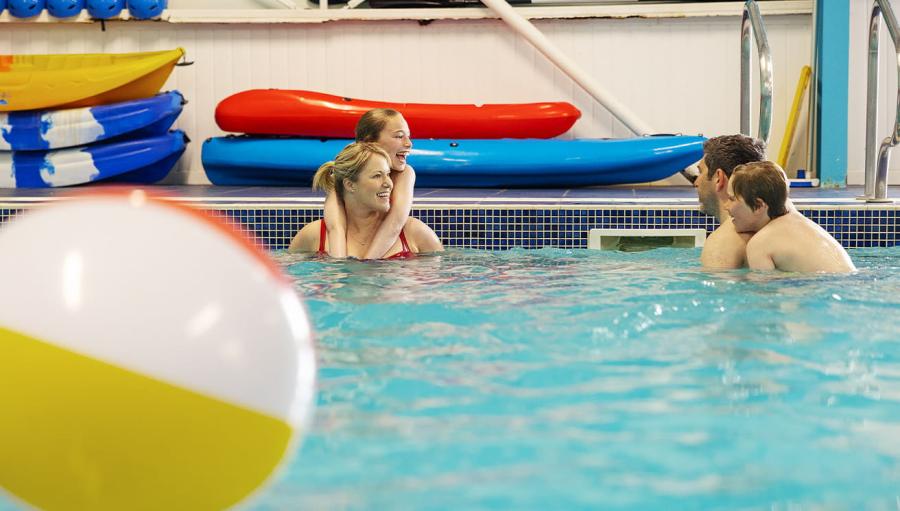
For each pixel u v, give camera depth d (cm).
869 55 677
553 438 230
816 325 353
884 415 247
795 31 1028
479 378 284
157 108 995
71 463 150
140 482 152
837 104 960
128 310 152
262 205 682
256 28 1077
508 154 944
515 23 1016
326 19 1061
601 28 1052
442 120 999
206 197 809
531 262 537
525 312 381
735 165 498
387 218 541
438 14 1053
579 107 1062
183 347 153
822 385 276
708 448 223
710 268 489
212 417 153
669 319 365
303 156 980
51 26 1084
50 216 165
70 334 150
